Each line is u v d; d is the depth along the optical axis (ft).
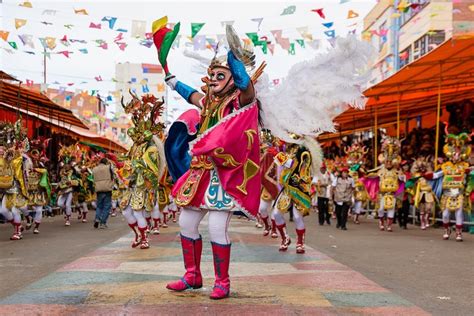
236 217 55.62
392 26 63.93
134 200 27.76
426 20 60.03
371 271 22.34
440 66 43.01
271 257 24.43
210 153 14.61
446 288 18.57
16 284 19.19
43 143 45.91
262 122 17.02
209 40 37.45
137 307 13.46
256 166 15.46
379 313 13.24
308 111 16.99
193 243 15.83
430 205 45.19
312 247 30.68
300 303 14.15
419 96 57.98
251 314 12.83
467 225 43.01
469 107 56.90
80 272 19.22
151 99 29.58
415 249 30.48
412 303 14.76
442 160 43.57
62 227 46.32
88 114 84.79
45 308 13.38
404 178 46.60
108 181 45.50
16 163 34.99
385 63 63.93
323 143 107.24
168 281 17.37
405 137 64.90
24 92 48.96
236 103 15.61
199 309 13.28
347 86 16.94
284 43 36.35
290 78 17.07
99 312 12.95
